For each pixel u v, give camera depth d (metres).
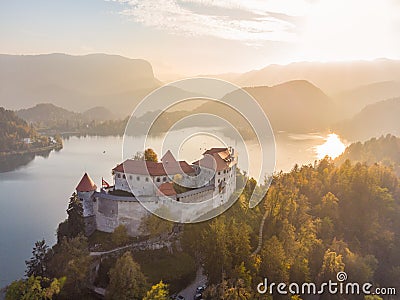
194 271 85.88
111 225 96.31
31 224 150.50
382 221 128.38
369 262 108.75
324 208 126.19
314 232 112.19
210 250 79.69
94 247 90.44
